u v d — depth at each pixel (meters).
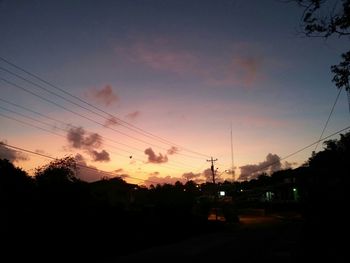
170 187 55.62
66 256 23.78
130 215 34.28
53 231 23.72
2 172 24.42
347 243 16.33
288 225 46.66
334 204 18.12
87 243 26.20
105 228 29.33
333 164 19.81
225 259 21.62
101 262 23.33
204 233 43.66
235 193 101.12
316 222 21.05
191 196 55.19
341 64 12.06
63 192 25.28
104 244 27.84
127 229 32.22
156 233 35.69
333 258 15.63
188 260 22.02
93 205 29.17
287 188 81.25
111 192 53.09
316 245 19.33
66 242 24.45
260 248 25.81
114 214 31.72
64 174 26.52
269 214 72.94
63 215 24.69
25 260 21.05
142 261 22.70
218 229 47.62
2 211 21.62
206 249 27.66
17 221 22.03
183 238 38.38
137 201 57.06
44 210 23.77
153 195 56.59
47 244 22.98
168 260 22.53
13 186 23.36
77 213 25.97
